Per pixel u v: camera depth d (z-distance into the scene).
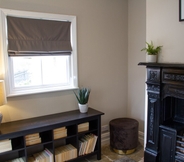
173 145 2.47
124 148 3.21
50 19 2.96
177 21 2.40
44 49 2.93
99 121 3.08
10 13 2.64
